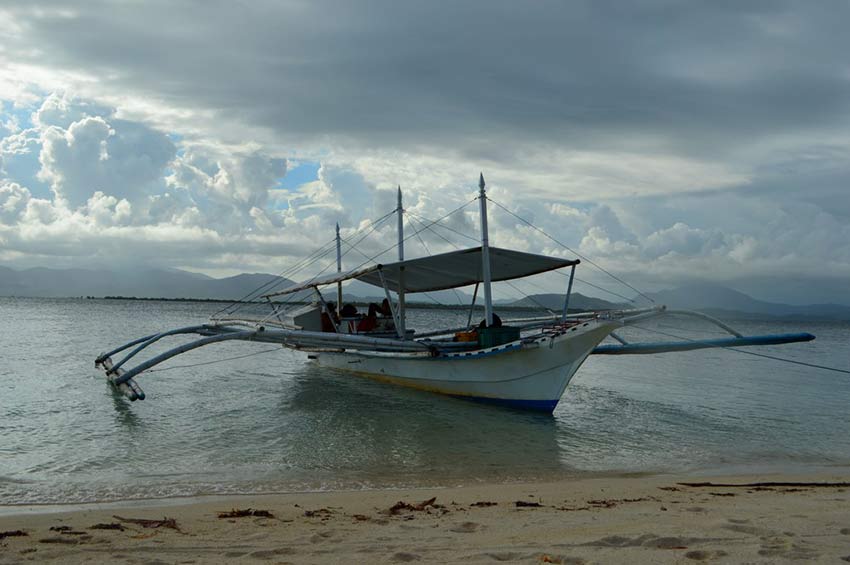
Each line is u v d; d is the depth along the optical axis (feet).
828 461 37.14
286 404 54.49
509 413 52.06
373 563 15.44
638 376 80.12
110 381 63.46
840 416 52.13
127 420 45.91
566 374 50.24
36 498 27.37
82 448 37.27
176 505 25.82
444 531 19.15
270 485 30.27
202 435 41.55
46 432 41.37
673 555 15.42
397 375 66.23
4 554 16.78
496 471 33.83
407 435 42.98
